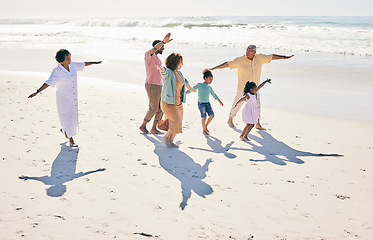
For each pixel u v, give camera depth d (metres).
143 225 3.99
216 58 20.73
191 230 3.93
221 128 8.30
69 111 6.36
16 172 5.28
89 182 5.06
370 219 4.28
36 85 12.48
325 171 5.75
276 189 5.06
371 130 8.10
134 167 5.72
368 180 5.39
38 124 7.80
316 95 11.88
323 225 4.13
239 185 5.18
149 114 7.48
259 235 3.88
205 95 7.70
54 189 4.79
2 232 3.69
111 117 8.74
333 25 49.81
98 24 72.56
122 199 4.61
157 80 7.32
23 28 68.81
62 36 42.03
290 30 41.09
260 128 8.26
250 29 44.56
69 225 3.90
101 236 3.72
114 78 14.80
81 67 6.44
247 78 8.09
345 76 15.00
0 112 8.62
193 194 4.84
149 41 33.72
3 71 16.03
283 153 6.62
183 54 22.83
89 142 6.84
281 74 15.84
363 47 24.02
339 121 8.88
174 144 6.86
